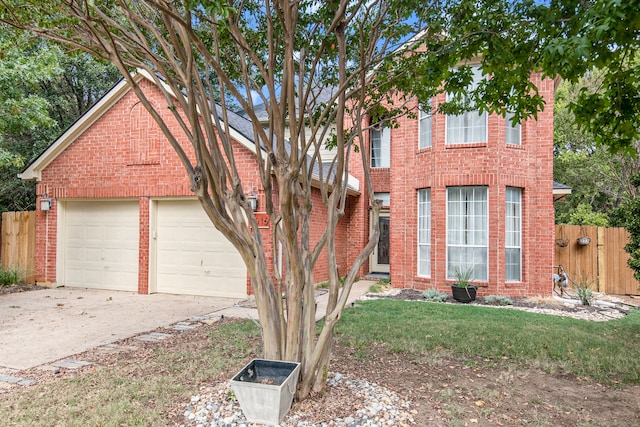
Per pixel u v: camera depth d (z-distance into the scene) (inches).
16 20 138.0
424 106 211.5
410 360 193.8
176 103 370.3
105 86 654.5
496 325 261.3
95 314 294.4
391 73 165.9
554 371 182.4
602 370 185.0
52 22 142.6
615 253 443.5
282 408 124.2
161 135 378.6
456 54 137.4
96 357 195.9
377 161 566.9
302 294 142.7
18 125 386.9
